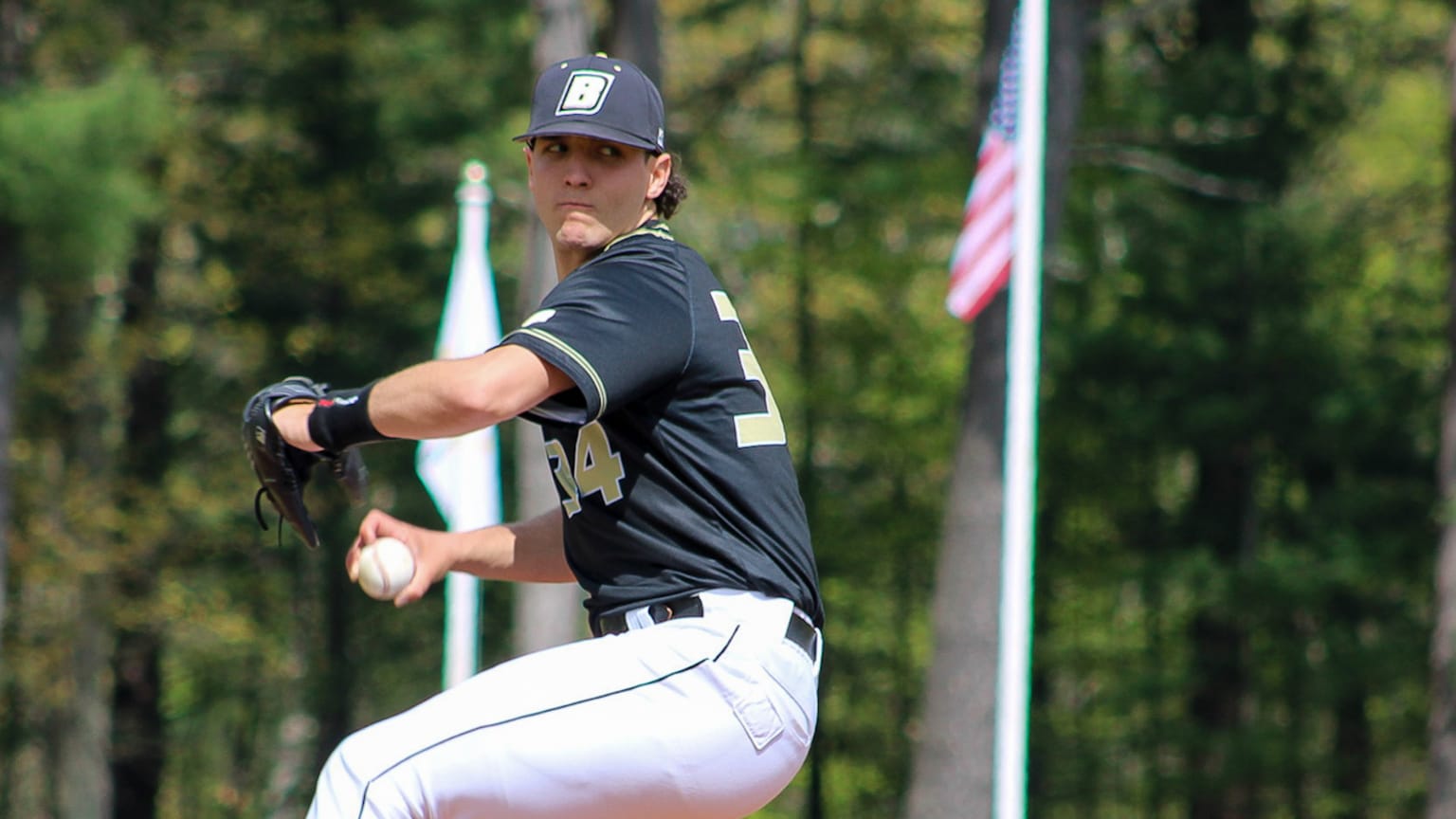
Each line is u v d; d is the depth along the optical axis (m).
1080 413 84.19
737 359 10.45
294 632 99.00
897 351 90.94
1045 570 91.06
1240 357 80.56
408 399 9.56
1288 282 80.44
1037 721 93.12
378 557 10.93
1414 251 87.12
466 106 82.50
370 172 88.12
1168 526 88.25
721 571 10.29
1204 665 86.94
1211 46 80.38
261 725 101.25
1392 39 84.00
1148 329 82.12
